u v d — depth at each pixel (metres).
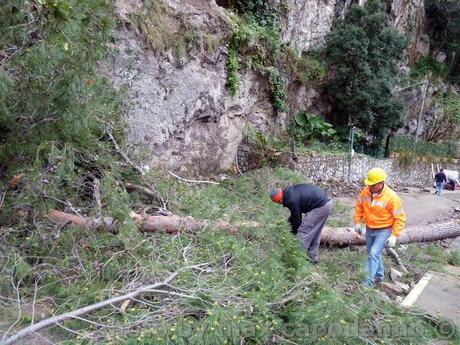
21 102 3.84
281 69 13.05
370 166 15.05
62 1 3.59
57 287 3.65
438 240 7.30
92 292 3.47
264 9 12.79
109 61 5.45
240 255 3.96
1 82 3.35
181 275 3.58
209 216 5.12
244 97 11.23
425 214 10.50
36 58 3.49
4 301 3.52
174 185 6.31
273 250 4.11
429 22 24.19
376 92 15.20
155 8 8.16
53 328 3.22
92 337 2.89
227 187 8.20
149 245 4.15
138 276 3.71
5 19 3.56
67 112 3.87
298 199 4.85
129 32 7.20
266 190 7.89
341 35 15.16
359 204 5.08
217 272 3.77
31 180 3.90
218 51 9.79
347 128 15.90
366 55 14.98
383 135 16.23
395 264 5.78
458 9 23.08
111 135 5.56
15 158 4.19
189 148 9.25
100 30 4.24
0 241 3.90
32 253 4.04
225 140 10.38
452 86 25.08
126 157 5.82
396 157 17.06
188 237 4.55
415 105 21.45
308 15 15.03
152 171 6.27
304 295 3.48
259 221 4.96
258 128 12.01
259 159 11.32
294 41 14.59
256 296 3.27
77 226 4.19
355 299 3.72
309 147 13.95
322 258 5.38
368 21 15.20
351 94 15.42
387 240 4.76
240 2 12.57
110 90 5.27
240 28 10.59
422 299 4.52
